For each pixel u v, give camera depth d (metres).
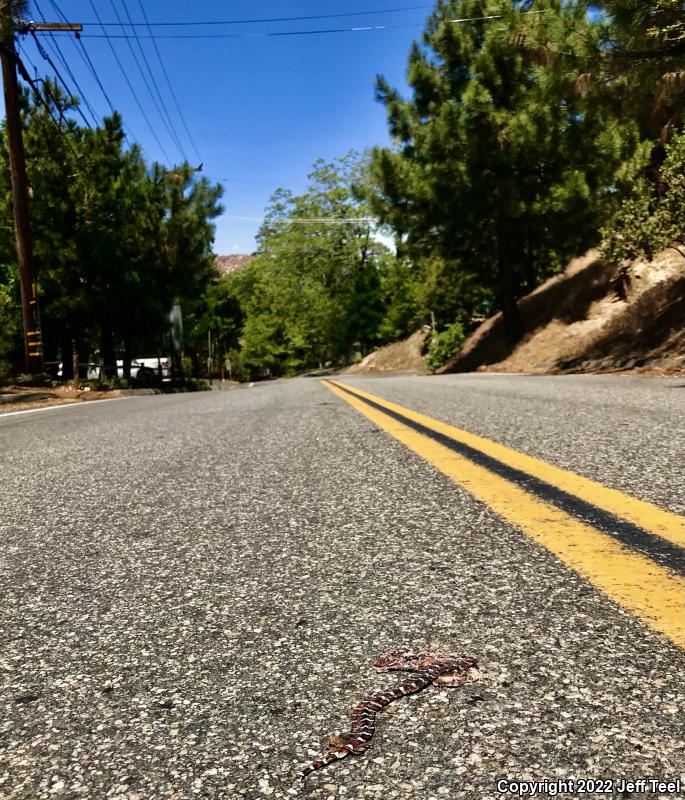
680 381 7.71
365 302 54.62
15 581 1.49
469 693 0.84
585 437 3.11
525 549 1.43
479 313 41.12
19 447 4.57
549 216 21.67
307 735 0.77
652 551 1.34
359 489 2.24
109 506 2.28
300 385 15.76
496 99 20.25
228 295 70.88
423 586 1.26
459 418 4.31
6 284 23.86
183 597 1.31
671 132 14.01
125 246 21.38
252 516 1.97
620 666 0.88
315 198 58.03
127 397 15.41
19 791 0.71
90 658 1.04
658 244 11.90
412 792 0.65
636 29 8.33
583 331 21.94
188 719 0.84
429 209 22.66
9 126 15.14
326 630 1.08
